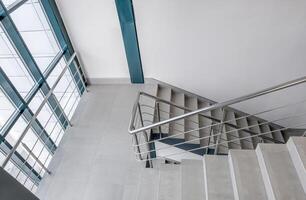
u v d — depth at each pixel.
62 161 3.09
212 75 4.07
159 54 3.90
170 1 3.31
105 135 3.41
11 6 2.62
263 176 2.08
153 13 3.43
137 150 2.79
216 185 2.24
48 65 3.42
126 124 3.55
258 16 3.34
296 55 3.66
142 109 3.78
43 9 3.21
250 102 4.32
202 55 3.84
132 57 3.86
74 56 3.79
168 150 3.65
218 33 3.56
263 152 2.15
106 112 3.78
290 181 1.92
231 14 3.35
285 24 3.38
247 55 3.76
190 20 3.46
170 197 2.36
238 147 3.74
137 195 2.49
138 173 2.88
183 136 3.45
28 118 3.03
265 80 4.02
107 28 3.60
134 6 3.38
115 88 4.26
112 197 2.66
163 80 4.25
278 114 4.42
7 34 2.65
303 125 4.48
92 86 4.33
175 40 3.70
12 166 3.07
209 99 4.39
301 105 4.21
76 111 3.82
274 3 3.21
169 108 3.88
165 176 2.56
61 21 3.51
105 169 2.96
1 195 0.87
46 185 2.83
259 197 1.99
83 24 3.57
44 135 3.32
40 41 3.53
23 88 3.24
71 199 2.68
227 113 4.38
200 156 3.60
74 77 3.96
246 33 3.52
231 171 2.26
